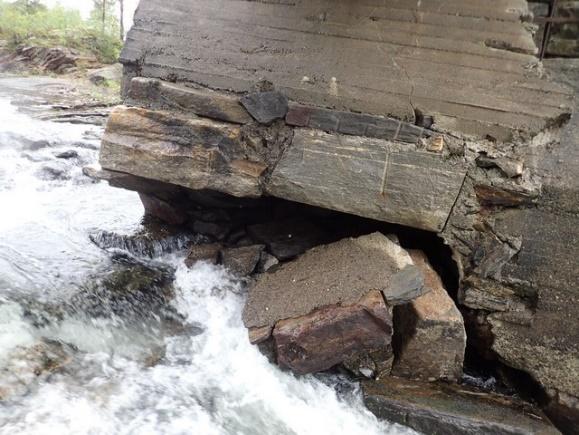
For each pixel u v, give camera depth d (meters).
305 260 3.66
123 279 4.07
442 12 3.50
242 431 2.94
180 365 3.37
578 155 3.29
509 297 3.47
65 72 14.98
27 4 19.94
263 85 3.65
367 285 3.24
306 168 3.53
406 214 3.43
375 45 3.57
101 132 8.75
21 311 3.37
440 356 3.30
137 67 4.00
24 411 2.70
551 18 4.80
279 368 3.35
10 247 4.35
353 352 3.22
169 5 3.98
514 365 3.48
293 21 3.73
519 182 3.27
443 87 3.44
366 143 3.43
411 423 3.08
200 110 3.66
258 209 4.82
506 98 3.36
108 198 5.98
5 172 6.28
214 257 4.34
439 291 3.43
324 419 3.12
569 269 3.28
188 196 4.74
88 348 3.32
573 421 3.30
